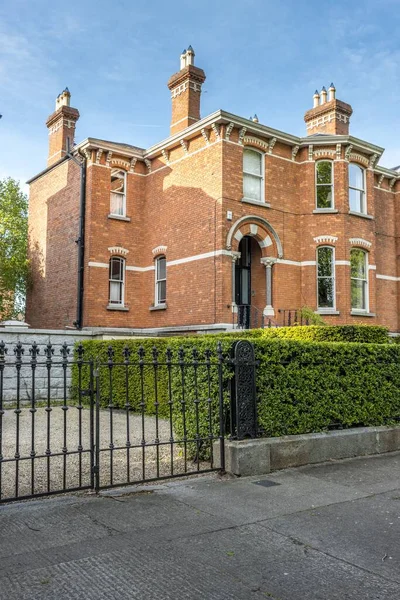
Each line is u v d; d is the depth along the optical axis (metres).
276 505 5.46
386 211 23.47
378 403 8.89
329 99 23.53
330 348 8.26
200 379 7.46
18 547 4.23
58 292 21.23
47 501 5.52
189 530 4.67
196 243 18.33
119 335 16.94
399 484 6.46
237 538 4.50
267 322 18.16
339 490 6.11
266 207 18.66
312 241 19.31
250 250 19.73
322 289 19.33
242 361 7.08
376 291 22.28
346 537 4.57
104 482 6.34
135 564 3.94
